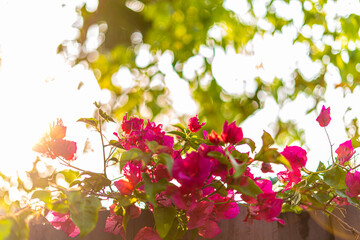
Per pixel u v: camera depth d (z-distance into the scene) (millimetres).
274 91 3807
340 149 1014
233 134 828
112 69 3752
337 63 3697
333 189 1006
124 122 975
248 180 799
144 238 911
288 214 1060
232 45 3744
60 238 935
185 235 1016
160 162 826
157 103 3764
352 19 3588
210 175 817
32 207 786
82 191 844
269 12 3797
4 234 662
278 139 3645
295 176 988
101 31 3748
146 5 3682
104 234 978
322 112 1010
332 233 1052
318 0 3742
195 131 1015
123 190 846
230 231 1039
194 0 3641
